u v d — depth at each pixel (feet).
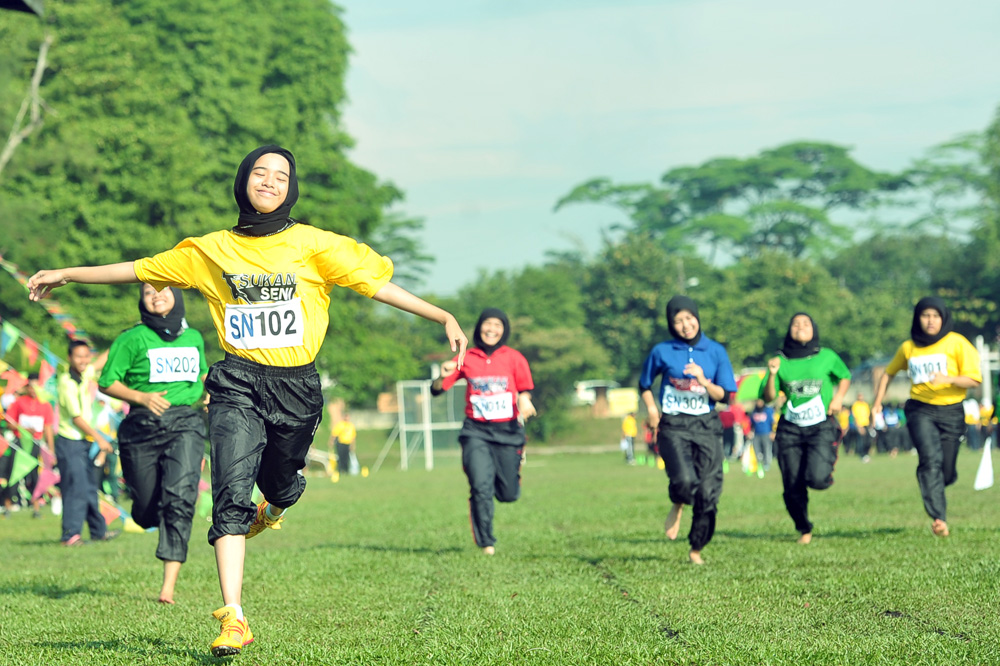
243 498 38.22
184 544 55.88
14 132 280.31
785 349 78.18
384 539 90.07
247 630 36.94
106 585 61.77
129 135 294.46
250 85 349.82
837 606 48.75
